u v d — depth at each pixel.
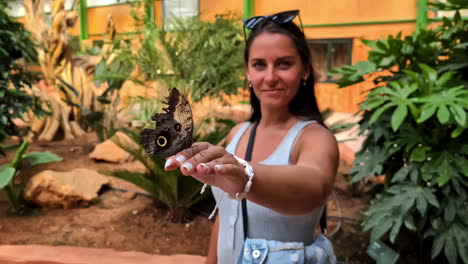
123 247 3.43
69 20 7.34
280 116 1.47
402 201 2.84
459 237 2.73
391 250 2.82
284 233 1.34
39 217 4.02
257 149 1.49
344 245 3.52
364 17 8.67
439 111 2.50
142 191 4.68
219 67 5.40
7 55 4.90
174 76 5.28
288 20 1.36
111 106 7.33
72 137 7.29
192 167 0.80
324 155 1.21
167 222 3.95
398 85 2.89
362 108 2.98
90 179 4.59
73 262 2.89
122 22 11.22
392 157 3.38
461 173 2.78
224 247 1.43
